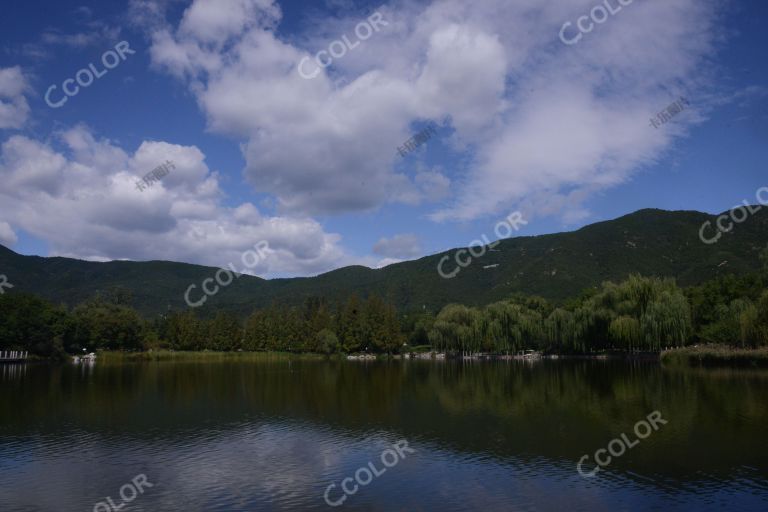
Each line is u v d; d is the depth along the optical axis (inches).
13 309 4087.1
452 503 778.8
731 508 748.0
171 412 1583.4
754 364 2723.9
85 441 1187.9
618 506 760.3
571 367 3198.8
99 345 4810.5
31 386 2290.8
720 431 1202.6
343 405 1720.0
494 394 1939.0
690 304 3641.7
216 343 5561.0
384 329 5300.2
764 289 3021.7
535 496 804.6
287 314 5944.9
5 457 1046.4
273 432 1282.0
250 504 781.9
